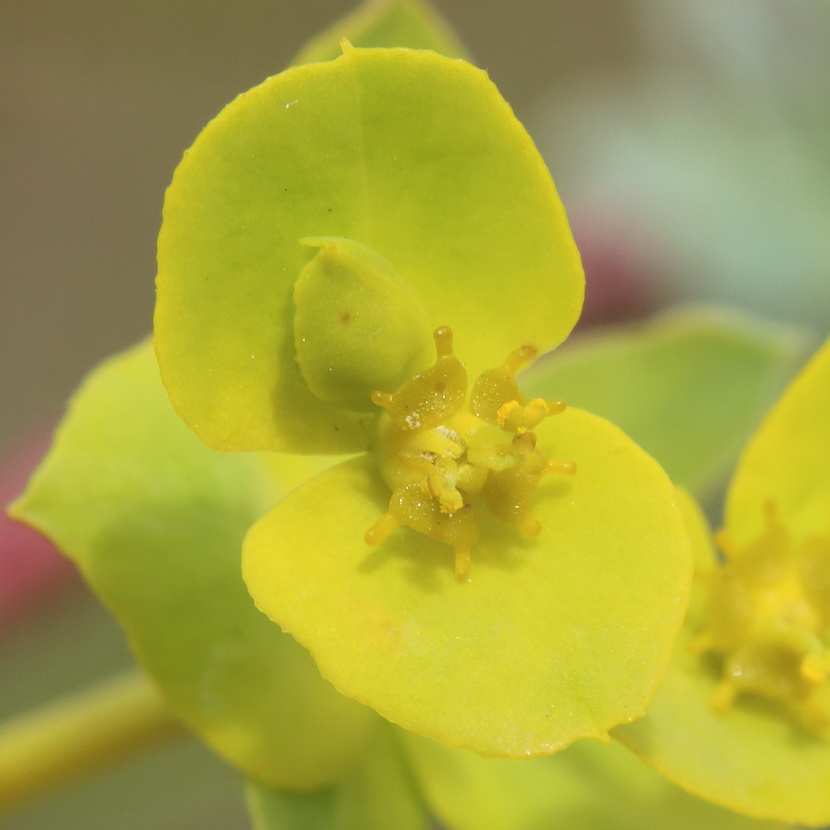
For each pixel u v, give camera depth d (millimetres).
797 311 185
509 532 119
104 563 127
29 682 185
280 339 119
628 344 135
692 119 197
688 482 135
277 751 126
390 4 131
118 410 129
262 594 118
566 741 116
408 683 117
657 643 117
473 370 121
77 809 164
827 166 192
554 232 120
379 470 121
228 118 117
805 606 125
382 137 118
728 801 121
